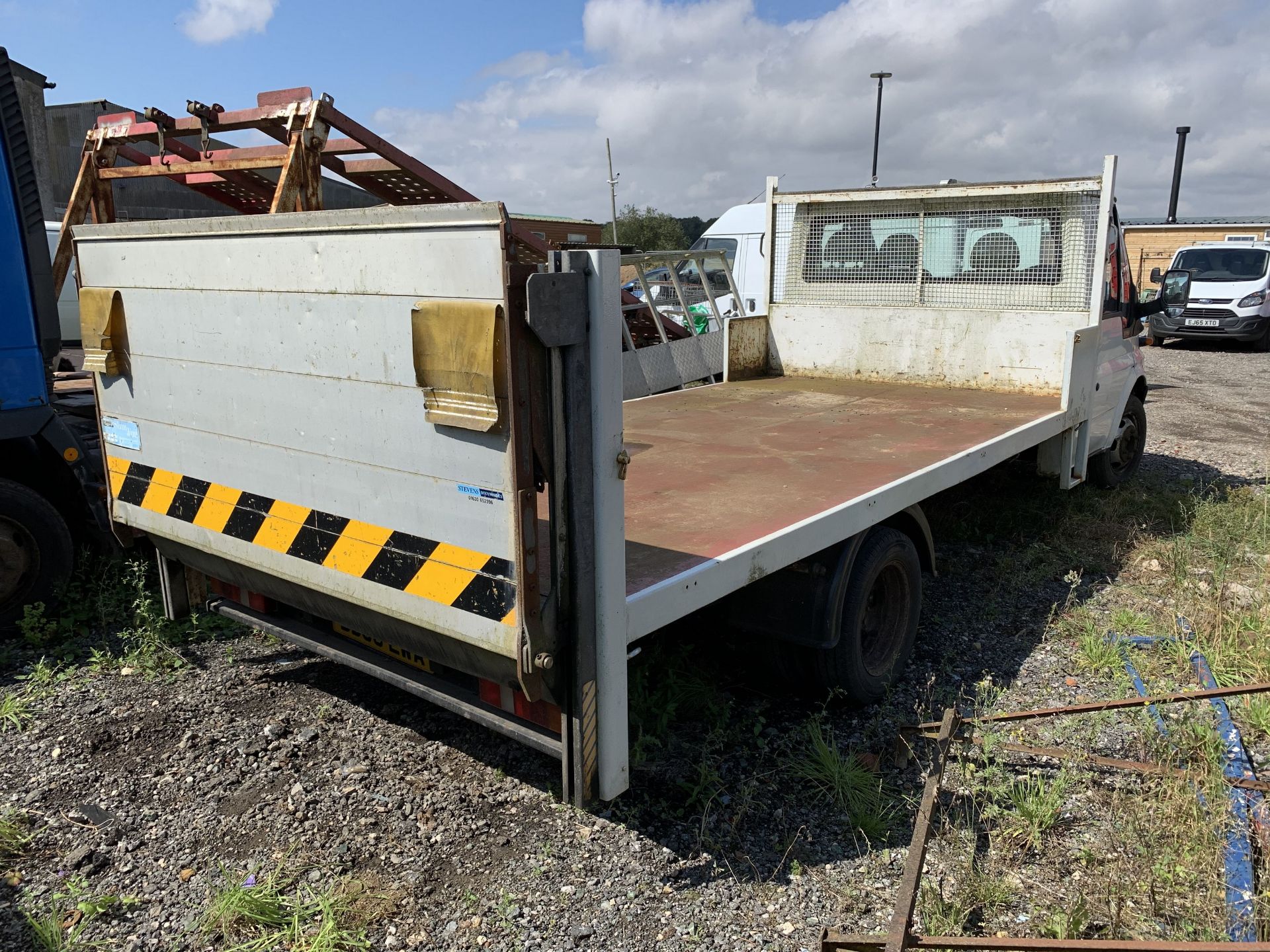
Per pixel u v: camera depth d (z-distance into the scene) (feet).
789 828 10.54
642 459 15.06
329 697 13.46
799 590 12.03
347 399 8.97
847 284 23.15
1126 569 19.16
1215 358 60.03
